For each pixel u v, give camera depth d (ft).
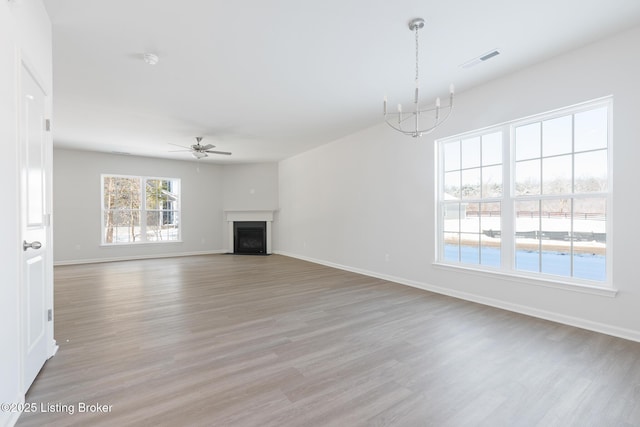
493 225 12.16
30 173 6.22
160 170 26.30
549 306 10.29
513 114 11.05
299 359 7.61
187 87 11.93
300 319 10.46
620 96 8.71
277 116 15.48
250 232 28.96
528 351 7.98
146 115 15.11
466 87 12.27
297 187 25.35
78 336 8.96
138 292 14.11
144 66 10.22
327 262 21.68
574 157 10.00
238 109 14.42
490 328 9.58
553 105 10.02
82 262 22.86
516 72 10.96
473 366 7.23
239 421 5.32
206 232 28.45
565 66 9.75
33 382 6.47
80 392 6.15
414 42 8.98
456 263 13.44
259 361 7.50
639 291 8.44
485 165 12.49
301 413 5.55
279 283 15.97
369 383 6.53
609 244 9.13
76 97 12.78
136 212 25.48
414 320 10.34
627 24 8.26
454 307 11.75
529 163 11.16
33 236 6.39
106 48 9.09
